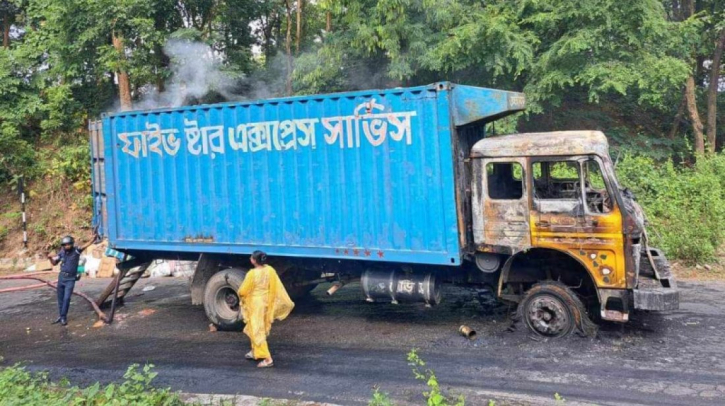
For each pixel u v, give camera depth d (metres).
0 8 19.19
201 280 8.57
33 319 9.43
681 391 5.08
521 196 6.67
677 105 17.95
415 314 8.18
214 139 8.05
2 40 20.34
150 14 14.61
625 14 12.50
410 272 7.38
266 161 7.71
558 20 13.04
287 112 7.50
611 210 6.20
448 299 8.92
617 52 13.08
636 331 6.80
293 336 7.46
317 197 7.40
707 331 6.75
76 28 14.45
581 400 4.98
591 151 6.29
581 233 6.33
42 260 14.72
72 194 16.69
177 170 8.38
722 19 15.98
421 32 13.02
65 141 17.75
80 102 18.00
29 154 16.91
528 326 6.76
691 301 8.22
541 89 13.23
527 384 5.41
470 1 13.80
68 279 8.99
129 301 10.42
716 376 5.38
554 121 16.83
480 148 6.83
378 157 6.97
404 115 6.77
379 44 12.84
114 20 13.80
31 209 16.34
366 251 7.12
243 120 7.81
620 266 6.18
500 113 6.58
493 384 5.45
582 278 6.89
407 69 12.91
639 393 5.08
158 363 6.72
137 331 8.30
